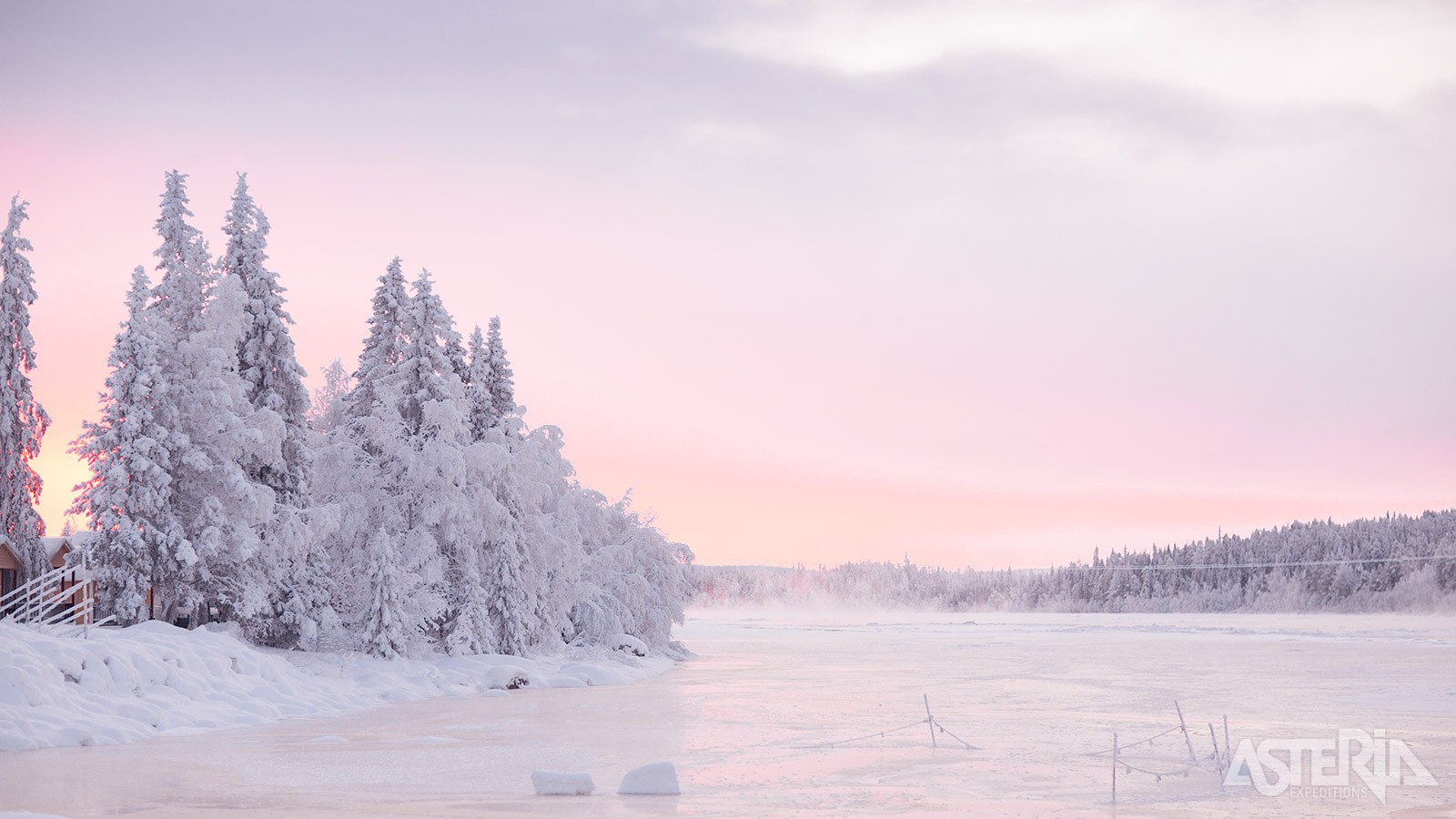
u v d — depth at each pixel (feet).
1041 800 59.72
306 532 125.80
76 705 85.15
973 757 76.69
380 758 75.05
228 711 96.89
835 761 74.54
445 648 146.20
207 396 121.60
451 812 54.90
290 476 136.87
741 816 54.24
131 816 53.57
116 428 117.60
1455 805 58.95
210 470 122.01
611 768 70.85
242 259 139.23
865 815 54.75
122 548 114.01
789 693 133.39
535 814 54.54
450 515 141.90
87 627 102.47
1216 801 59.88
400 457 141.90
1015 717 103.91
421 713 107.96
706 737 88.07
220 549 121.08
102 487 116.16
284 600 134.82
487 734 89.81
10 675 81.15
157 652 98.94
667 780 61.00
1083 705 115.75
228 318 125.90
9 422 138.00
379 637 132.26
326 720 100.89
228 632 121.08
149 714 88.48
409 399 147.43
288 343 139.03
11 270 141.59
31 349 141.38
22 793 60.03
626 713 107.34
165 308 131.75
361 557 139.33
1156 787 64.03
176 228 132.26
